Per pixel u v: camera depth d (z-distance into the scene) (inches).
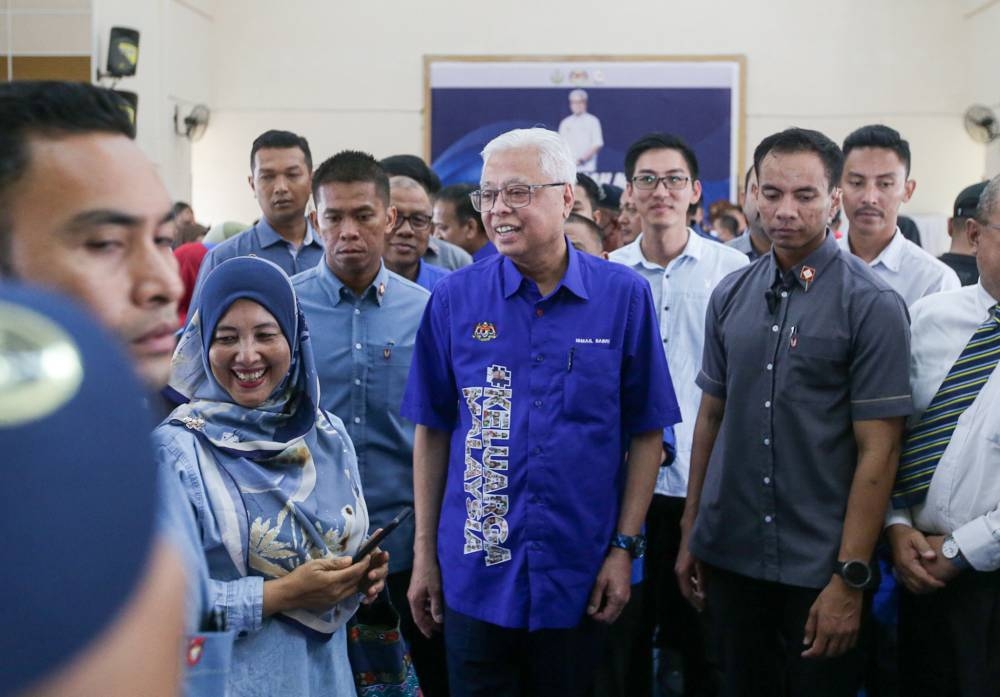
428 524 106.7
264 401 77.2
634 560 112.5
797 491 103.6
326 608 73.9
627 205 195.6
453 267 177.0
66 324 12.4
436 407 106.6
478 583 100.3
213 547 72.4
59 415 11.8
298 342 79.5
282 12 480.4
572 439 99.0
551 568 98.7
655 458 103.9
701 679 143.3
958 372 103.0
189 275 177.5
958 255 156.0
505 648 102.0
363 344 117.7
